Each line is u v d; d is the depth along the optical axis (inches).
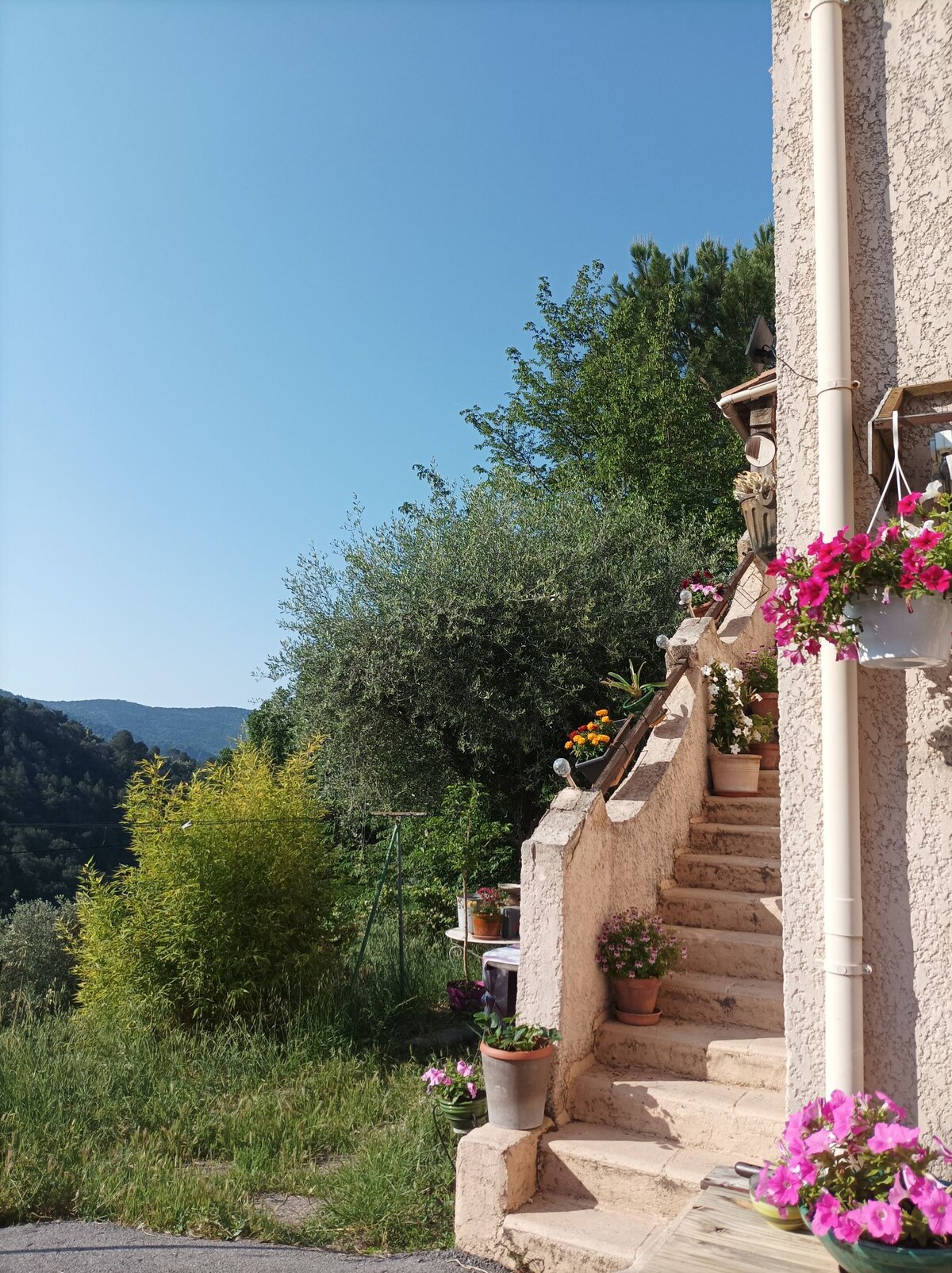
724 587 289.0
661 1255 90.7
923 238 114.3
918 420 109.6
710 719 250.8
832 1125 91.9
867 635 101.5
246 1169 193.3
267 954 301.6
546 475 773.3
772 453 199.5
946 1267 78.4
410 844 489.1
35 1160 195.2
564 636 435.2
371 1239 162.2
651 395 642.8
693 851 228.1
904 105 116.6
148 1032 281.4
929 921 107.3
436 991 334.0
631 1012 181.3
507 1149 152.3
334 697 438.6
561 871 172.4
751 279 714.8
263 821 318.7
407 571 449.1
